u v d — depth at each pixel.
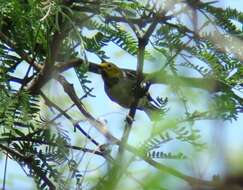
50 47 5.30
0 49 5.30
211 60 4.96
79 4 5.30
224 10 4.95
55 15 5.05
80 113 5.70
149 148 2.89
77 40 5.48
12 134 4.88
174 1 4.77
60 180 4.21
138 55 5.12
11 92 4.82
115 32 6.02
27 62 5.38
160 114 3.31
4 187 3.94
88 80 5.95
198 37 4.89
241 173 1.69
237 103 4.87
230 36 5.05
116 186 2.30
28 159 4.84
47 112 5.17
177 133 2.91
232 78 5.05
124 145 2.94
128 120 3.92
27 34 5.09
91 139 4.45
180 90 3.31
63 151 4.55
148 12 5.29
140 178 2.14
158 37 4.98
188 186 1.96
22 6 4.99
